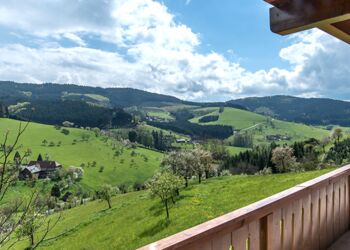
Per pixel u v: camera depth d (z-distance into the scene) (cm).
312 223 415
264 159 8362
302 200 389
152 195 4222
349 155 7494
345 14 250
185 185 5028
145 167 12031
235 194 3584
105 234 3512
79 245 3328
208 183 4778
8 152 431
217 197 3628
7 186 434
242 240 274
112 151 13038
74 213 5350
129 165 11925
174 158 5869
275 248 325
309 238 406
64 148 12231
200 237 221
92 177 10456
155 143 15925
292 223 363
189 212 3262
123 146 14000
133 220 3703
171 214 3400
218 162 9238
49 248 3362
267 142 17412
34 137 12512
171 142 16462
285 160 6975
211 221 246
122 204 4988
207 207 3291
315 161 7400
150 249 190
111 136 15250
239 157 9050
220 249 245
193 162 5712
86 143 13225
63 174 9144
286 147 7325
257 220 299
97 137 14225
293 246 365
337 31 300
